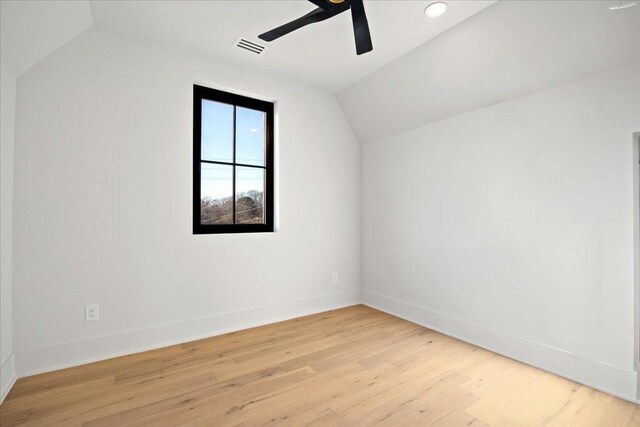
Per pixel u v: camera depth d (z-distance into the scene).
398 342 2.54
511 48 2.05
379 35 2.27
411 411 1.64
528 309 2.21
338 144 3.47
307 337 2.62
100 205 2.18
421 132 3.00
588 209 1.93
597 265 1.89
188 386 1.86
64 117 2.07
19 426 1.50
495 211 2.41
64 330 2.07
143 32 2.27
